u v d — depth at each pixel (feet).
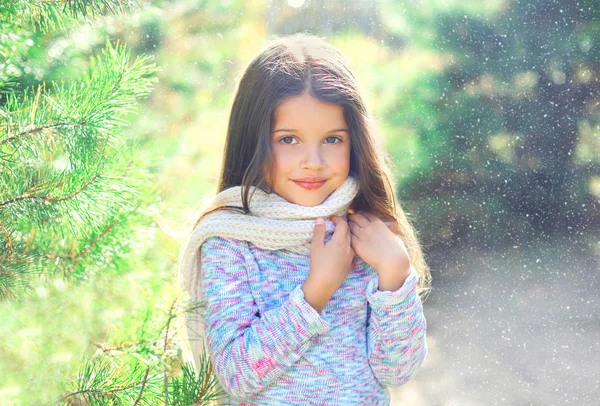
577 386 10.16
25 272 3.55
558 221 14.96
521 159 15.76
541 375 10.42
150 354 3.24
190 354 4.79
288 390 4.54
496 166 15.66
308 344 4.47
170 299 3.40
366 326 4.91
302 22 16.30
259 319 4.50
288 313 4.39
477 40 15.85
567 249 14.44
